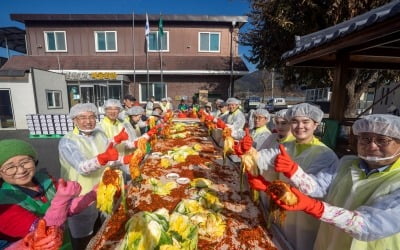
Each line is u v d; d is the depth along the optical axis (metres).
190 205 1.84
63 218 1.22
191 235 1.29
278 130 2.84
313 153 1.90
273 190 1.22
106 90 14.70
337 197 1.52
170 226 1.35
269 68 11.13
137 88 15.82
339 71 4.53
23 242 1.05
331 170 1.72
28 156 1.43
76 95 14.66
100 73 13.90
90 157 2.46
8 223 1.30
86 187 2.37
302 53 4.47
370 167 1.41
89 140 2.55
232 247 1.49
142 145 2.42
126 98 6.15
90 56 16.22
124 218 1.74
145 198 2.08
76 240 2.37
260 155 2.30
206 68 15.16
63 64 15.26
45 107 12.00
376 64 5.88
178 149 3.57
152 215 1.34
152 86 15.85
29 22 15.73
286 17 8.44
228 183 2.42
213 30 16.25
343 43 3.34
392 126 1.17
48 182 1.66
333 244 1.49
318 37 4.28
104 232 1.59
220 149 3.77
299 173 1.48
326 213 1.13
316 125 2.00
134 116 4.84
